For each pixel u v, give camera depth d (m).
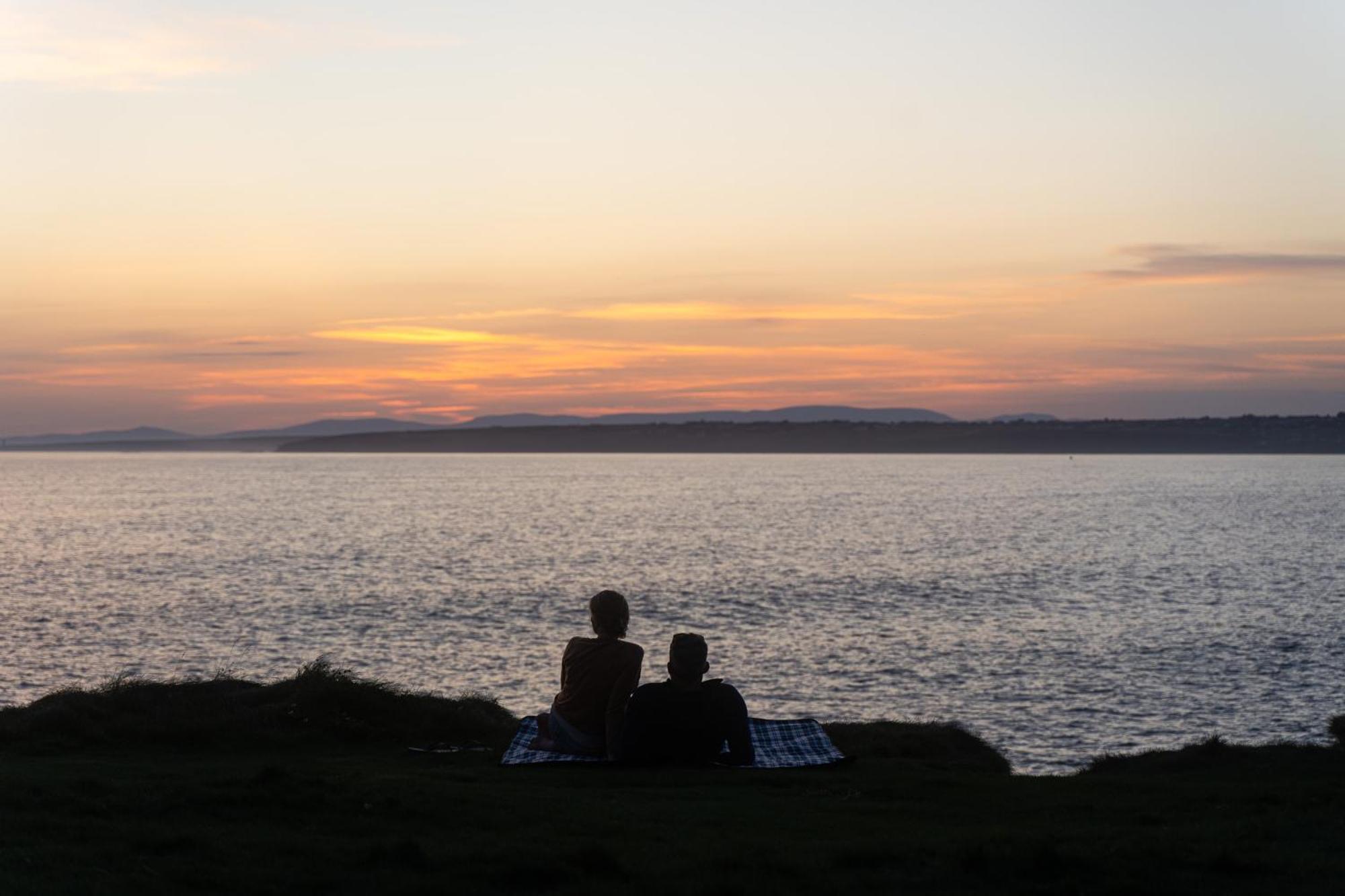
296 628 51.62
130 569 76.31
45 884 7.57
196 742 15.14
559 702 13.19
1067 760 29.14
